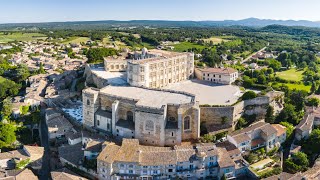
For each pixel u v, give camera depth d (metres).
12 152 196.12
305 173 165.12
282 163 184.62
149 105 189.62
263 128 193.75
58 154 199.00
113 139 196.75
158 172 167.88
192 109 189.00
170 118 192.62
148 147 178.75
